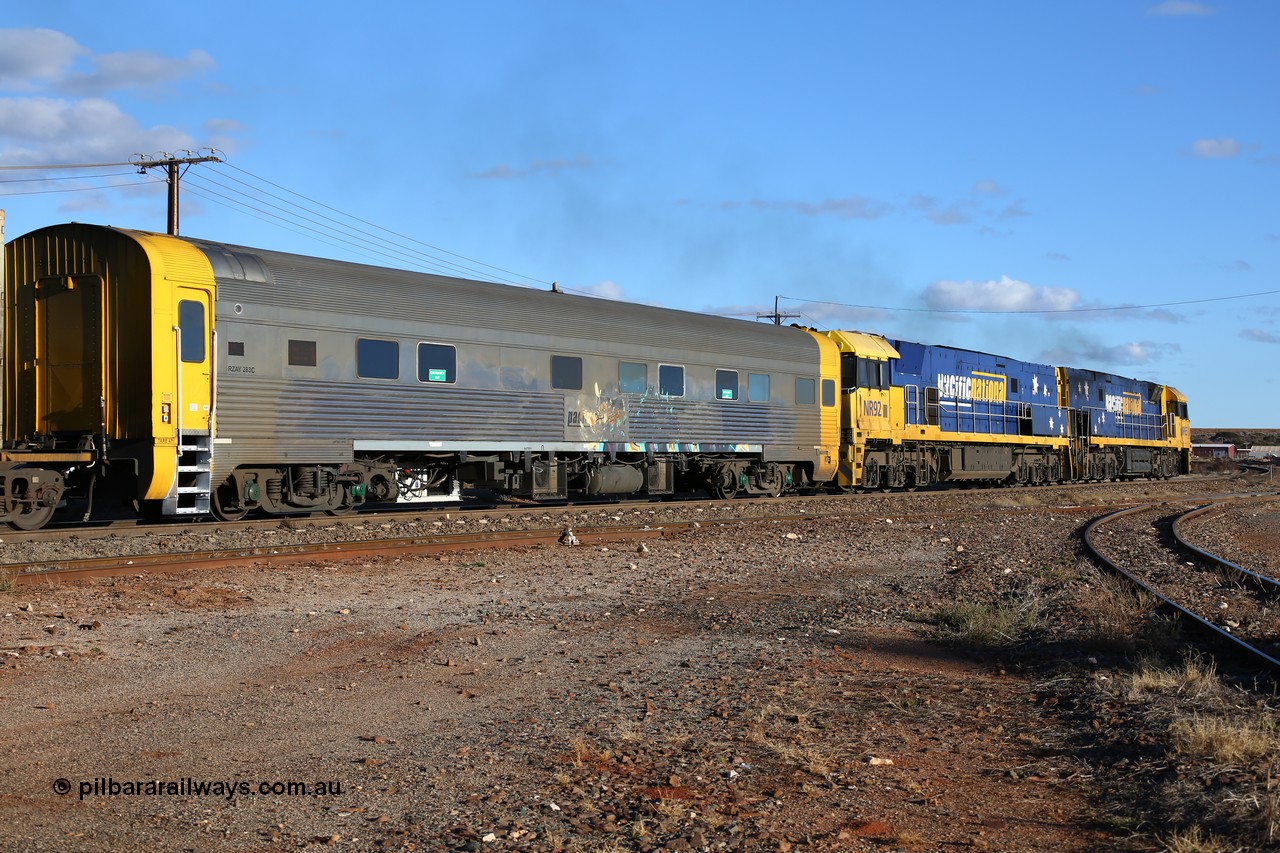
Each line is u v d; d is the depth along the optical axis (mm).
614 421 22344
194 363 16031
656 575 14219
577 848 4953
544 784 5863
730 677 8531
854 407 29734
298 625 10156
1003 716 7609
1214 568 16312
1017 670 9195
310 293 17391
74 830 5086
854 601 12391
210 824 5223
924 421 33500
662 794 5719
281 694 7695
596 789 5797
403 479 19688
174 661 8594
